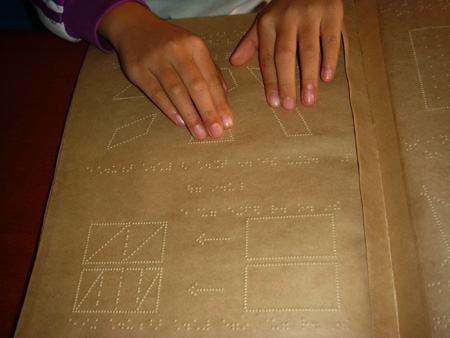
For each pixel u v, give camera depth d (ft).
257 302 1.24
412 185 1.34
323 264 1.25
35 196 1.59
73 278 1.35
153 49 1.53
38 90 1.86
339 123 1.46
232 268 1.29
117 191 1.46
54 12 1.73
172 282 1.30
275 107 1.51
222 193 1.40
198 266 1.31
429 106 1.46
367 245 1.26
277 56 1.50
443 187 1.32
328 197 1.34
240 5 1.98
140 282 1.31
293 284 1.24
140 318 1.27
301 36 1.53
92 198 1.46
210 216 1.37
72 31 1.81
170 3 1.99
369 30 1.69
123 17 1.64
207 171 1.44
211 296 1.26
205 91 1.46
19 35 2.06
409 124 1.44
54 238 1.42
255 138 1.47
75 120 1.63
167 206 1.41
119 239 1.38
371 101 1.54
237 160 1.44
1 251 1.49
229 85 1.60
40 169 1.65
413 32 1.62
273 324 1.21
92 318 1.29
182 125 1.51
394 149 1.41
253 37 1.63
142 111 1.60
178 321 1.25
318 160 1.40
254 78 1.61
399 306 1.20
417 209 1.30
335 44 1.51
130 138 1.55
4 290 1.42
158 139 1.53
